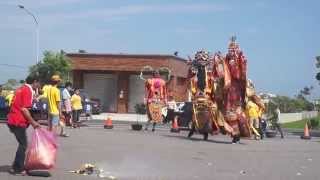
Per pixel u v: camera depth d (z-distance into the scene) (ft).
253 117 90.43
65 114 90.17
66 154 55.36
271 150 68.95
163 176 44.24
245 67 78.23
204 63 79.25
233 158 58.23
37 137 41.96
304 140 94.89
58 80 69.05
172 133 92.38
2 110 107.96
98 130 91.25
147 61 196.85
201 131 78.69
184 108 101.35
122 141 70.59
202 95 78.95
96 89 205.67
